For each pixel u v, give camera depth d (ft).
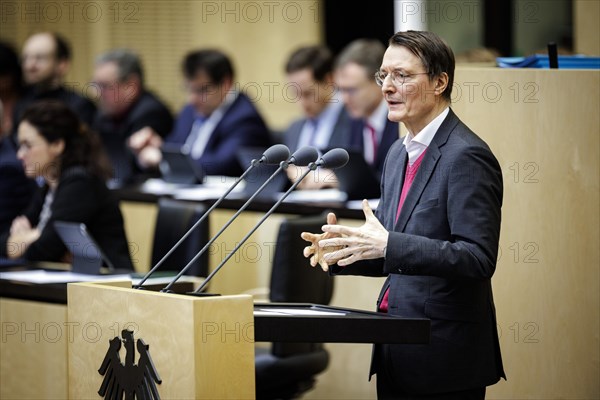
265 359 31.71
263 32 75.05
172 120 59.52
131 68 58.54
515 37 64.23
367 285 36.37
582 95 27.63
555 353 28.04
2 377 31.22
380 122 46.01
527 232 27.89
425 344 22.15
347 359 37.55
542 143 27.71
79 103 58.54
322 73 50.65
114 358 22.48
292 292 31.63
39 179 44.11
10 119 56.85
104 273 32.76
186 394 20.61
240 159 46.52
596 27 33.53
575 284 27.91
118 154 52.65
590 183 27.73
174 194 46.14
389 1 69.87
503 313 28.14
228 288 45.03
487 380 23.24
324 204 39.68
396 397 23.76
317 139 50.93
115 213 37.29
